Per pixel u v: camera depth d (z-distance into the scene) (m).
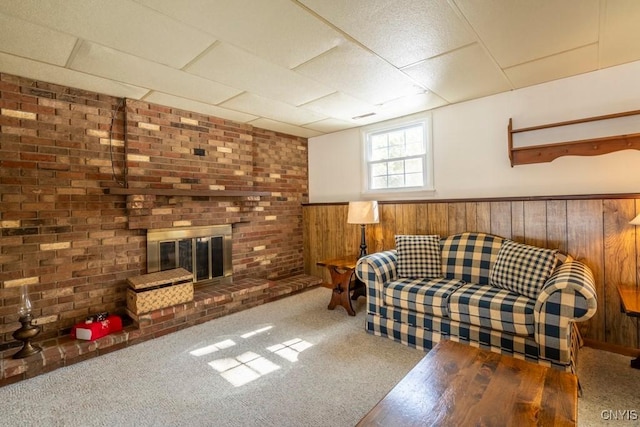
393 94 3.04
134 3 1.63
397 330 2.64
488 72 2.59
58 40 1.98
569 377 1.40
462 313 2.31
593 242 2.54
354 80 2.69
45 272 2.56
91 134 2.81
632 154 2.46
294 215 4.69
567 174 2.74
